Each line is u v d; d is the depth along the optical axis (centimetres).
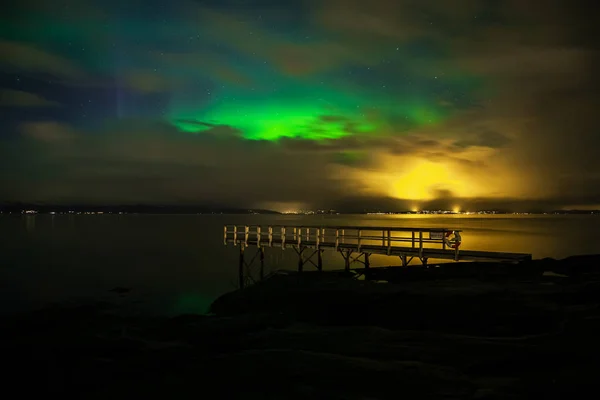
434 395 600
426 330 984
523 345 775
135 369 842
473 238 6456
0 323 1596
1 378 874
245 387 667
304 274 2022
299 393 632
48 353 1028
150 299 2411
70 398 746
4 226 11419
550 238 6475
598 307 988
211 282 3083
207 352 920
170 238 7425
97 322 1451
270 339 941
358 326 1029
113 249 5453
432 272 1619
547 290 1166
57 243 6294
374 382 655
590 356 697
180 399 650
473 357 742
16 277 3266
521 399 570
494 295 1134
